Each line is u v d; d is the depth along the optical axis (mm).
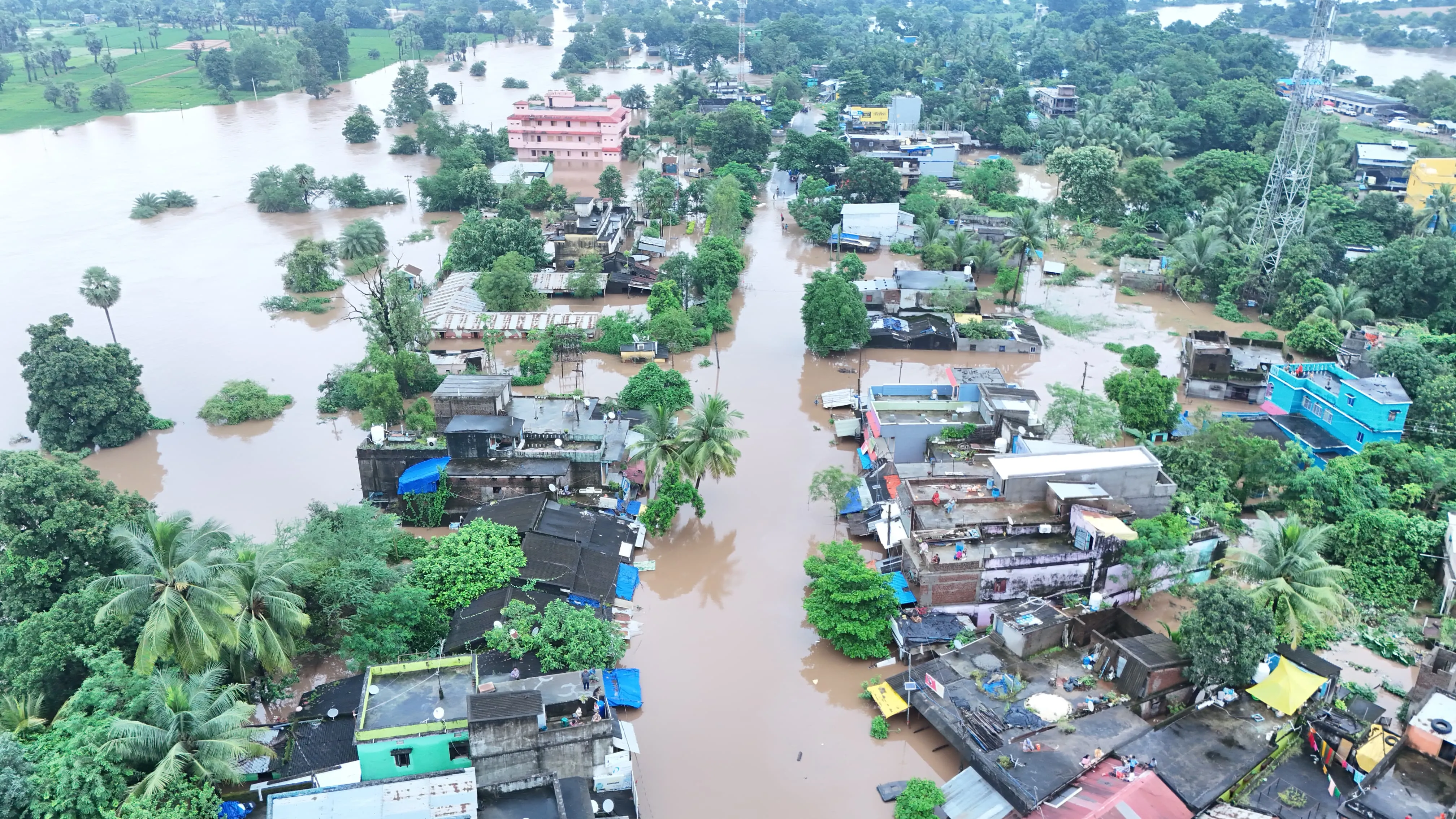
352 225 140250
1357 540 70938
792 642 65750
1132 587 67438
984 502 69562
